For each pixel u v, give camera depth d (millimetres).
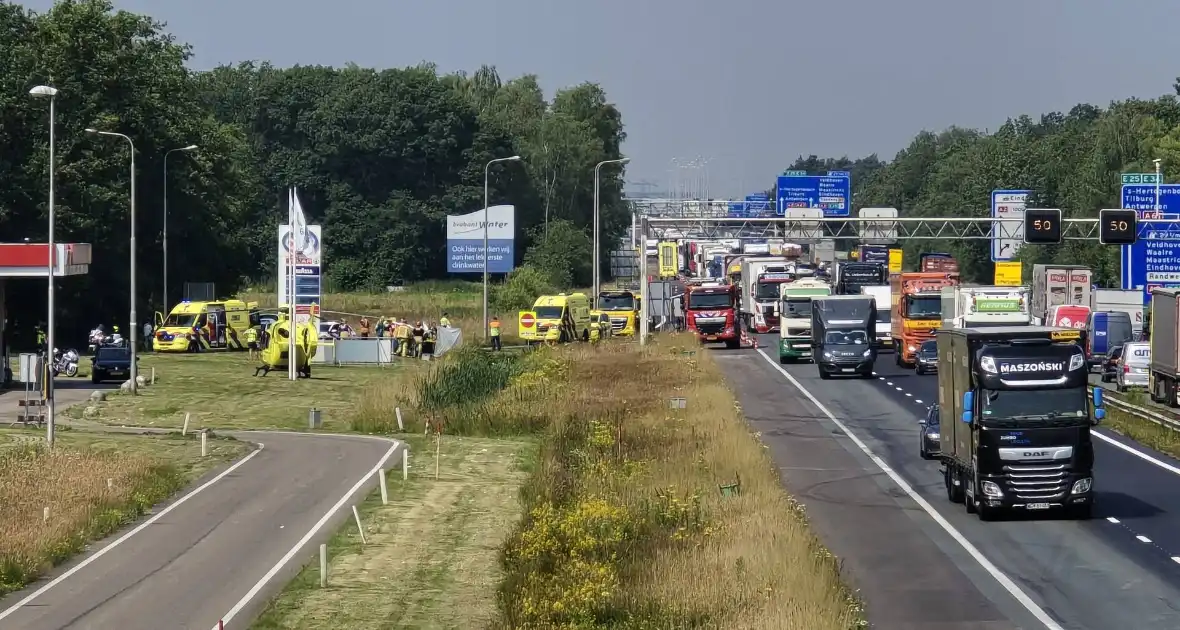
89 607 75562
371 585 80188
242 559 87875
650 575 77438
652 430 139750
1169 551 87875
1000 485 98062
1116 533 94250
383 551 90062
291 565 85938
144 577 83125
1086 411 98438
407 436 153625
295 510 106000
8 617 73562
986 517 99875
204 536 95875
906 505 107250
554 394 173875
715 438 131500
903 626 69125
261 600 76812
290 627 70500
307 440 150125
